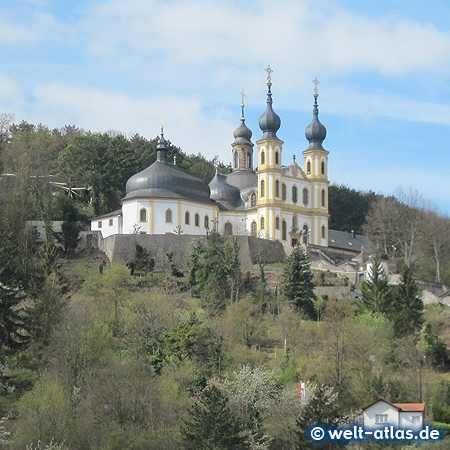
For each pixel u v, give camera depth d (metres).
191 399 113.12
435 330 161.25
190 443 99.69
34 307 129.12
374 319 151.00
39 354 123.38
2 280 130.00
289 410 110.81
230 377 120.00
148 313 140.75
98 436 102.00
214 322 148.00
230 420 100.75
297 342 146.00
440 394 126.56
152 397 109.31
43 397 105.25
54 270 153.38
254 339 148.00
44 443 99.25
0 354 121.75
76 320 129.25
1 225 156.88
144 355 127.75
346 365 133.38
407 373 137.25
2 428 101.38
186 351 131.00
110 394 109.06
